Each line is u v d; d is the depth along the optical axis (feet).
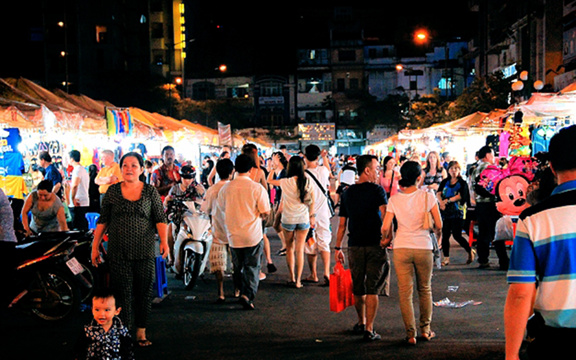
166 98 193.06
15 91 37.70
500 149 51.98
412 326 19.71
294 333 21.59
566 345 8.27
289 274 33.53
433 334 20.66
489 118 52.65
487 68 153.48
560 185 8.77
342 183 44.52
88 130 49.21
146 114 63.77
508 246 41.93
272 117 227.20
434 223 19.63
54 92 47.73
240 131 212.43
